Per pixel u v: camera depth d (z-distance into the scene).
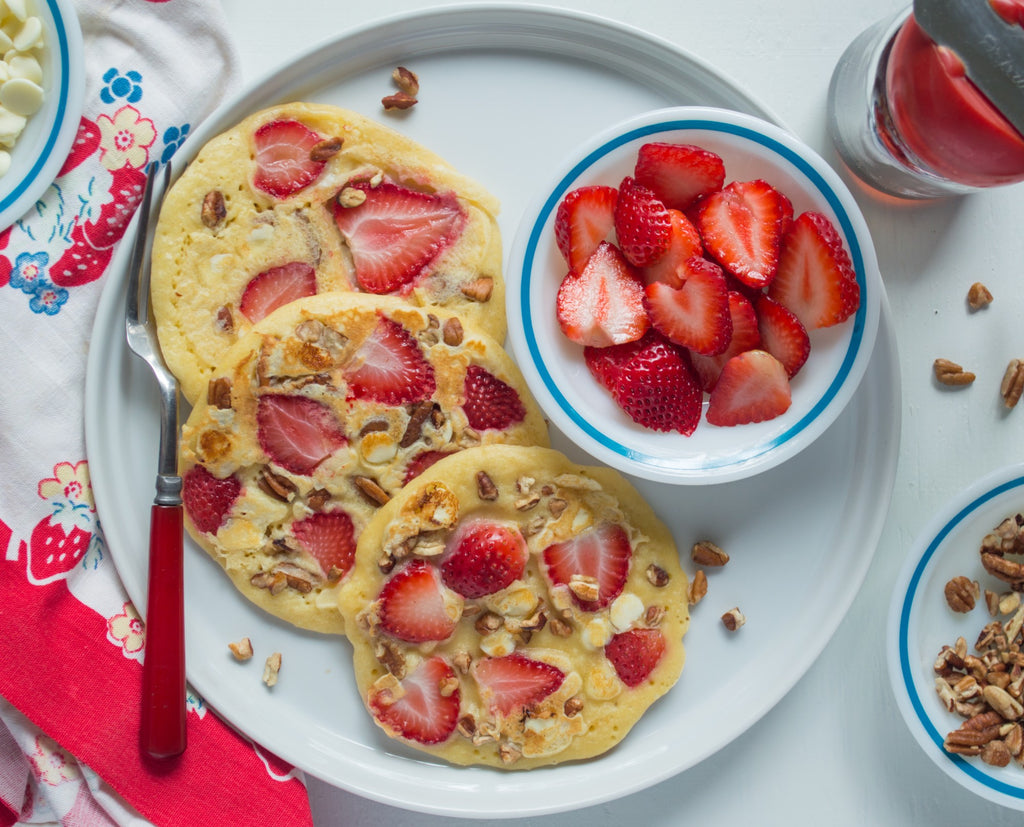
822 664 0.55
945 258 0.55
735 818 0.55
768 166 0.51
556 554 0.52
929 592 0.55
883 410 0.53
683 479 0.50
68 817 0.53
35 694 0.52
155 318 0.52
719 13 0.54
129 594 0.53
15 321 0.52
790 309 0.51
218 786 0.53
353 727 0.54
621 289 0.51
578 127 0.54
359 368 0.51
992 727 0.53
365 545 0.52
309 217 0.52
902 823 0.55
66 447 0.52
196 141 0.52
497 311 0.53
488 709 0.52
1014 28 0.47
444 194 0.52
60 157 0.52
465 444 0.52
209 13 0.53
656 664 0.53
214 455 0.51
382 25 0.52
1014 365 0.54
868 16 0.55
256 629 0.53
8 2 0.51
